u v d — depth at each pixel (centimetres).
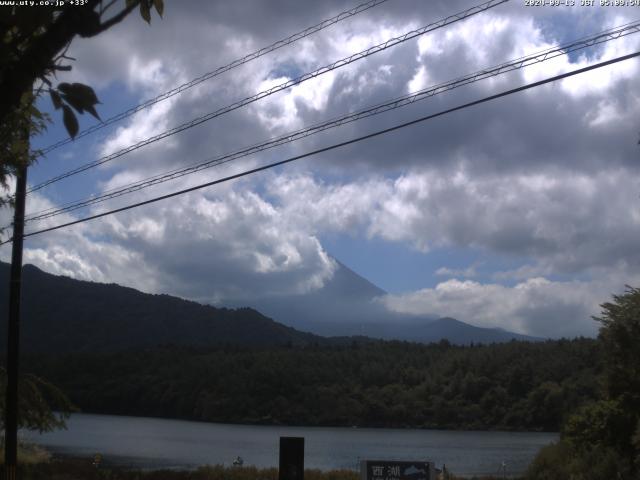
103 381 14000
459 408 12175
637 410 2438
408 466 1605
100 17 352
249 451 7350
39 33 406
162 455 6681
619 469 2292
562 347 12512
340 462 6166
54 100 348
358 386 13400
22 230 2148
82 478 2984
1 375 2575
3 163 1177
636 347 2466
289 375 13400
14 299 2161
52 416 2709
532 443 9344
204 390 13300
